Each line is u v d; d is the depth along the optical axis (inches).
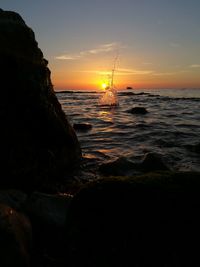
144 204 115.6
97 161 322.3
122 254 109.3
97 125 604.7
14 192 175.3
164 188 119.6
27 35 242.8
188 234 108.6
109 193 121.1
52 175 247.9
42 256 125.1
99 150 378.0
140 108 882.8
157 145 412.5
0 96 215.2
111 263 108.7
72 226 121.6
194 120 684.7
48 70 275.6
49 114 246.5
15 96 222.4
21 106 225.8
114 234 113.3
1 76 215.8
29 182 223.1
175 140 444.1
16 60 223.1
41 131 240.4
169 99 1900.8
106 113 875.4
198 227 109.3
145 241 109.7
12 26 233.8
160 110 991.6
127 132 516.1
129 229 112.7
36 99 235.5
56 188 230.7
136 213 114.7
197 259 104.5
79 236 117.9
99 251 112.0
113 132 515.2
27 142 226.8
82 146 401.7
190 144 411.2
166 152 367.6
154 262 105.9
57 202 161.3
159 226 111.0
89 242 115.0
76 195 127.3
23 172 219.6
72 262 115.3
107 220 116.3
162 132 513.0
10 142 215.3
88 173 278.8
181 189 119.1
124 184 122.6
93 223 117.6
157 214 113.0
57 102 279.7
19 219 125.5
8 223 113.4
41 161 235.3
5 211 121.0
